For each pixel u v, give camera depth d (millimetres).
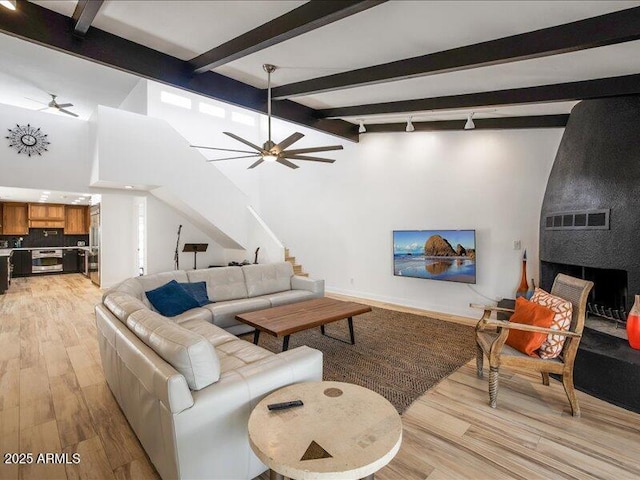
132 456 1974
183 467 1559
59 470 1867
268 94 3578
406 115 4684
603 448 2090
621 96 2980
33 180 5641
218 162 7383
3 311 5375
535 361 2490
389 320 4844
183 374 1651
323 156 6766
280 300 4398
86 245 10586
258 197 8055
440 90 3574
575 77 2988
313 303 4047
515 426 2307
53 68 5398
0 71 5477
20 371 3123
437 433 2227
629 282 2949
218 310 3811
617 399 2586
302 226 7203
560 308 2539
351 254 6430
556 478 1837
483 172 4883
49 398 2627
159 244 6883
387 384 2896
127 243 7746
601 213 3133
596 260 3178
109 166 5039
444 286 5277
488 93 3510
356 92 3844
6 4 1924
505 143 4695
